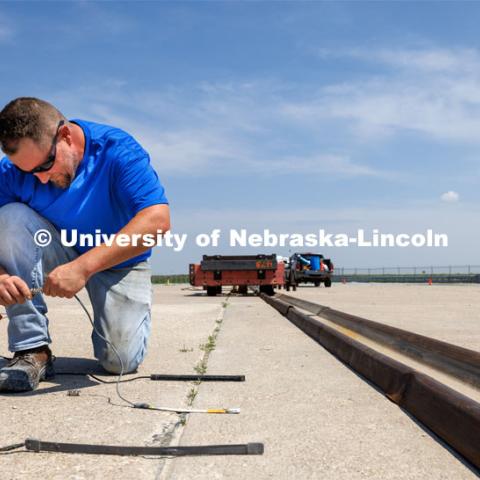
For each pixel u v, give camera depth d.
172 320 7.74
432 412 2.53
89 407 2.86
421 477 1.93
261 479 1.91
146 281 3.70
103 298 3.56
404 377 3.03
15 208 3.42
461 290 23.39
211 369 3.96
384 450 2.22
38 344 3.46
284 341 5.52
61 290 3.01
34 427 2.50
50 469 1.98
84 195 3.43
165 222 3.37
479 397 3.30
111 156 3.39
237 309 10.15
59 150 3.14
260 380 3.59
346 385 3.44
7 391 3.23
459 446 2.18
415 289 25.25
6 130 2.93
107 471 1.97
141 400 3.03
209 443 2.30
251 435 2.41
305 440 2.34
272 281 17.19
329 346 4.90
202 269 17.09
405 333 5.16
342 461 2.09
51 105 3.12
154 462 2.06
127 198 3.39
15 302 3.04
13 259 3.38
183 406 2.91
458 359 3.93
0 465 2.02
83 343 5.38
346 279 61.12
